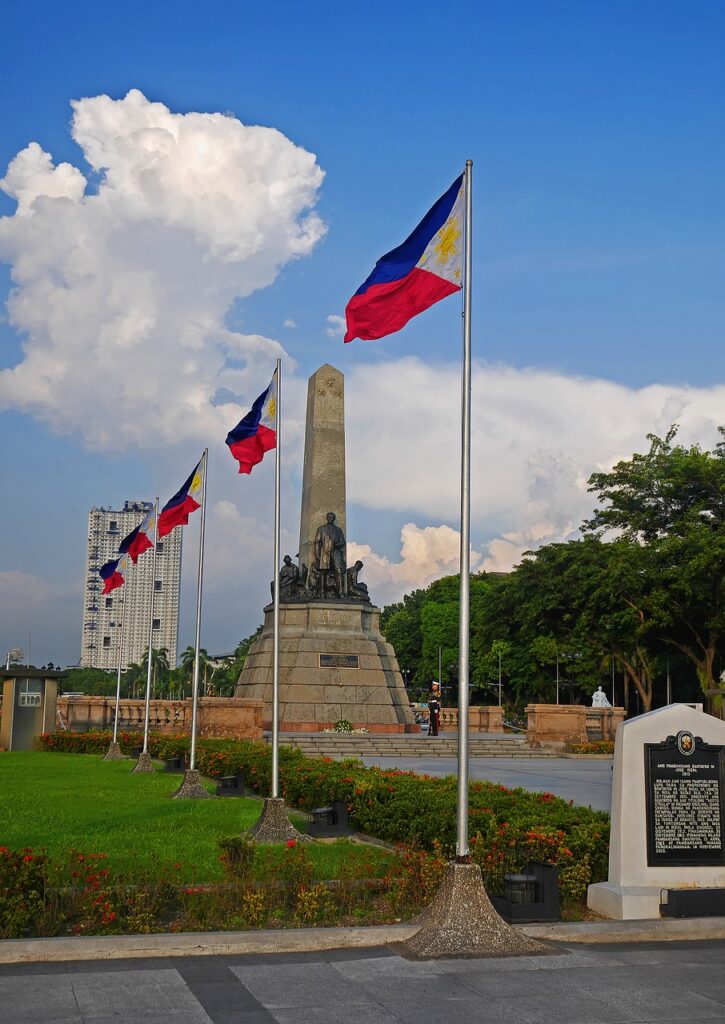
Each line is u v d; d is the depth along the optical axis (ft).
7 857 36.91
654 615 197.57
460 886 34.65
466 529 38.83
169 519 91.91
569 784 91.86
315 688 154.61
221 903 37.63
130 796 75.72
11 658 136.15
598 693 192.13
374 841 58.59
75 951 31.78
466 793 36.14
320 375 168.04
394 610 463.01
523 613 249.96
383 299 44.60
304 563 165.89
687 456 208.95
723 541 183.62
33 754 119.85
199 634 81.51
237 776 80.12
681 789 40.55
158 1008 26.76
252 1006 27.14
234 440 72.59
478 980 30.17
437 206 43.80
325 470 165.89
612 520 218.59
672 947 35.09
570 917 38.99
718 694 144.77
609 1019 26.73
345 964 31.60
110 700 144.36
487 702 378.53
